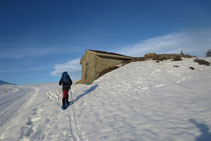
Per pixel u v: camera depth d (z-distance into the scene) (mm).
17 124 4734
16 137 3760
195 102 4324
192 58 12430
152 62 12375
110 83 8867
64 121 4387
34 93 13484
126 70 11492
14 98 11422
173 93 5652
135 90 6863
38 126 4410
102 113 4520
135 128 3184
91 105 5535
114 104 5230
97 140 2922
